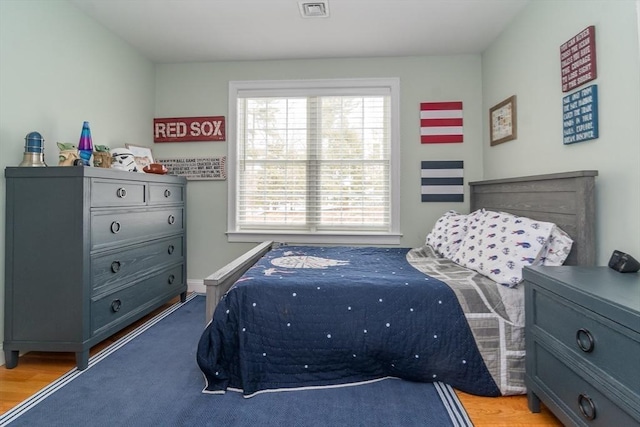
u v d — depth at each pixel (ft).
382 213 10.40
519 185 7.20
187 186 10.71
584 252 5.28
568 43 6.04
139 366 6.09
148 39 9.21
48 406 4.89
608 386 3.29
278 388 5.26
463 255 6.82
